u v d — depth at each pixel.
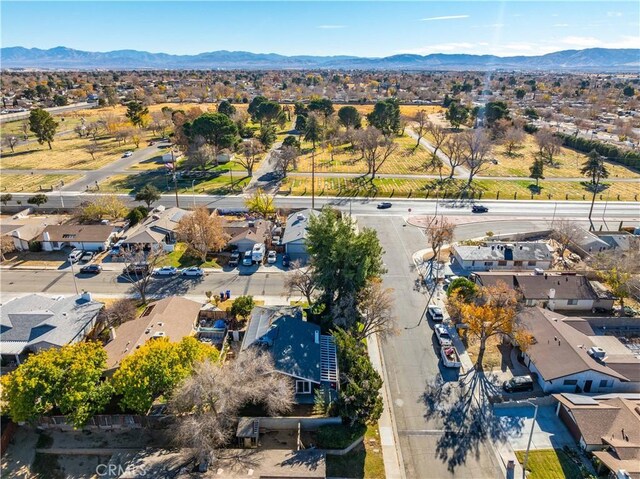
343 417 38.34
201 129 119.19
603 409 38.56
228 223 80.94
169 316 49.69
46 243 72.19
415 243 76.56
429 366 47.12
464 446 37.66
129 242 70.62
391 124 158.38
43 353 38.94
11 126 176.88
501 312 44.91
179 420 36.81
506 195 101.50
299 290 59.50
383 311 49.88
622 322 53.72
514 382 43.66
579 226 77.62
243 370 37.03
